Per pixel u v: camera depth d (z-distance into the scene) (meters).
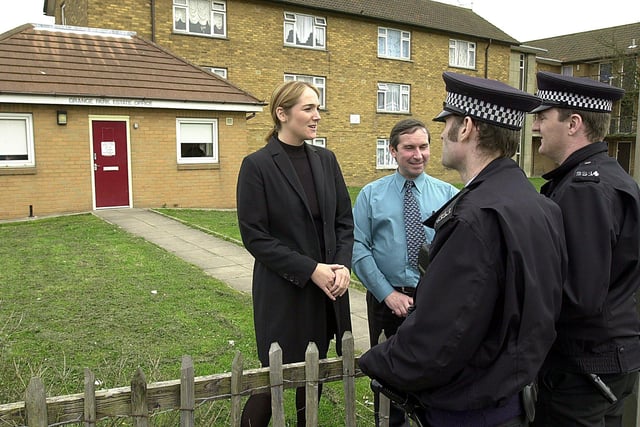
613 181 1.96
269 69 19.41
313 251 2.50
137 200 13.34
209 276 6.84
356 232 3.00
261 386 2.29
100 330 4.77
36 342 4.43
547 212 1.67
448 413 1.69
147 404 2.09
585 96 2.10
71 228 10.21
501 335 1.53
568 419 2.02
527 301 1.50
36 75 12.02
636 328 2.02
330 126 21.52
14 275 6.64
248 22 18.72
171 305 5.56
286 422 3.22
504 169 1.70
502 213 1.52
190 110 13.80
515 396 1.68
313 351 2.31
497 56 27.36
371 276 2.88
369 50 22.31
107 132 12.80
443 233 1.60
